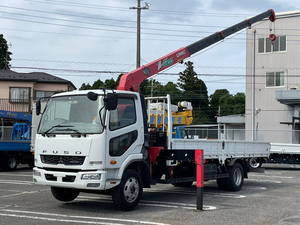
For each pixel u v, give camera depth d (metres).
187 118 14.77
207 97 85.38
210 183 17.17
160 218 9.69
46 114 10.66
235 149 14.88
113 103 9.83
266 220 9.74
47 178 10.23
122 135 10.30
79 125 10.02
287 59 38.31
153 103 12.75
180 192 14.30
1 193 13.60
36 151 10.55
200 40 16.08
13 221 9.27
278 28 38.72
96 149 9.70
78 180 9.73
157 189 15.09
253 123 35.72
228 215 10.21
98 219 9.52
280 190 15.14
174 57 14.88
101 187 9.67
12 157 22.75
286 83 38.25
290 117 37.59
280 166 29.75
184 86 84.06
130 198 10.57
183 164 12.85
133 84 12.98
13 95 41.28
